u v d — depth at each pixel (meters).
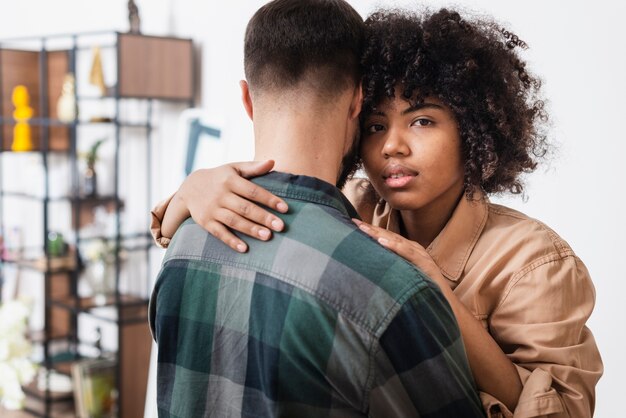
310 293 0.85
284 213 0.91
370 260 0.86
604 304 2.11
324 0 0.99
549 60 2.17
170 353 0.97
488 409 0.96
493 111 1.06
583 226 2.14
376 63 1.02
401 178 1.07
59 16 4.32
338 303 0.84
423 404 0.86
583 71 2.10
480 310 1.11
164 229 1.07
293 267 0.87
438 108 1.06
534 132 1.19
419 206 1.08
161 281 0.99
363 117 1.08
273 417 0.86
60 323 4.06
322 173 0.96
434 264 0.97
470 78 1.04
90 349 4.17
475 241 1.15
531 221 1.15
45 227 3.83
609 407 2.12
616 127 2.04
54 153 4.23
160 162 3.72
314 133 0.95
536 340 1.05
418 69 1.02
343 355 0.84
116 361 3.50
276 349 0.86
